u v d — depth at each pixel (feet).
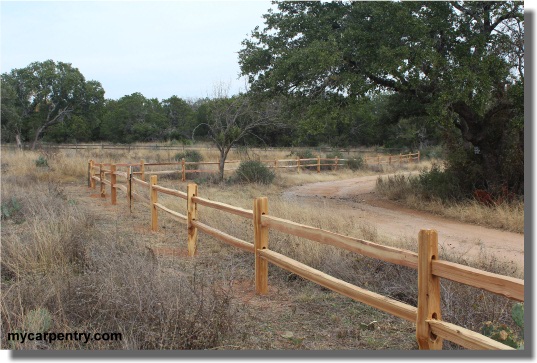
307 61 42.47
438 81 43.68
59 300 14.02
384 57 40.55
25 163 68.13
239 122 69.36
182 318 13.28
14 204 31.89
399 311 11.43
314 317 15.76
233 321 14.51
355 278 18.84
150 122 174.50
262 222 17.65
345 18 47.19
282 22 48.16
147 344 12.75
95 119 163.32
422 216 42.60
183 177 67.67
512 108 45.19
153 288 14.67
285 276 19.93
